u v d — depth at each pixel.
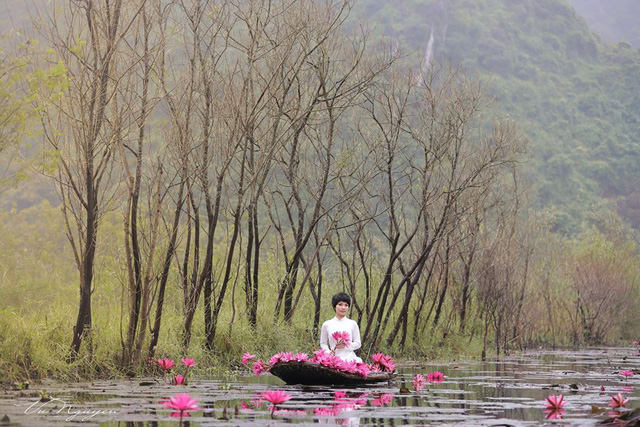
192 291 14.13
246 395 10.05
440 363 18.58
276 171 17.89
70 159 12.34
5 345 11.48
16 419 7.52
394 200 17.80
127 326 13.66
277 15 15.11
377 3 101.94
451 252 21.95
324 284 19.41
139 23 13.05
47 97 11.70
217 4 14.45
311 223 16.02
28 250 20.11
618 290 33.88
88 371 12.16
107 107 13.01
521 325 26.77
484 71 106.25
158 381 11.83
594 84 116.56
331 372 11.68
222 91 14.71
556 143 101.06
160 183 13.00
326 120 16.59
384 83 18.02
